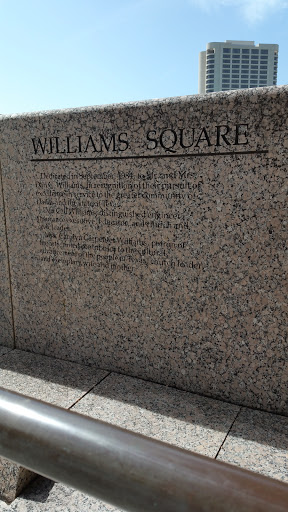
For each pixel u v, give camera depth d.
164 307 3.04
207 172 2.72
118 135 2.97
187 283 2.93
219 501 0.43
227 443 2.43
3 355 3.67
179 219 2.87
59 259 3.44
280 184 2.53
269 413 2.77
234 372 2.86
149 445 0.50
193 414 2.74
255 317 2.73
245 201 2.64
